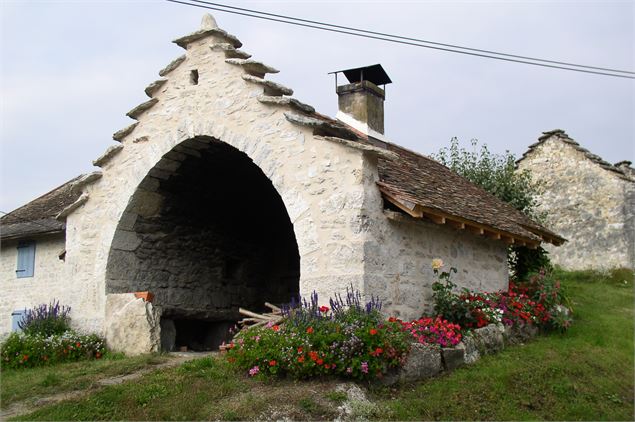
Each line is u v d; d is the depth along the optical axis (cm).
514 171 1888
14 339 1062
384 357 765
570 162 2033
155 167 1116
